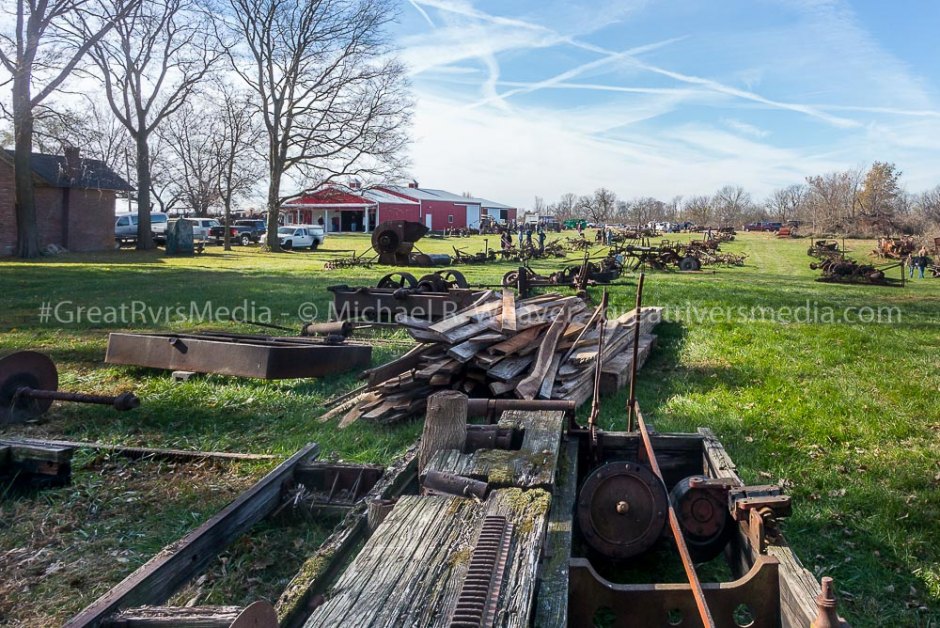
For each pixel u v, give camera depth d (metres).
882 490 5.28
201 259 37.09
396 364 7.01
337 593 2.56
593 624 3.16
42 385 7.06
